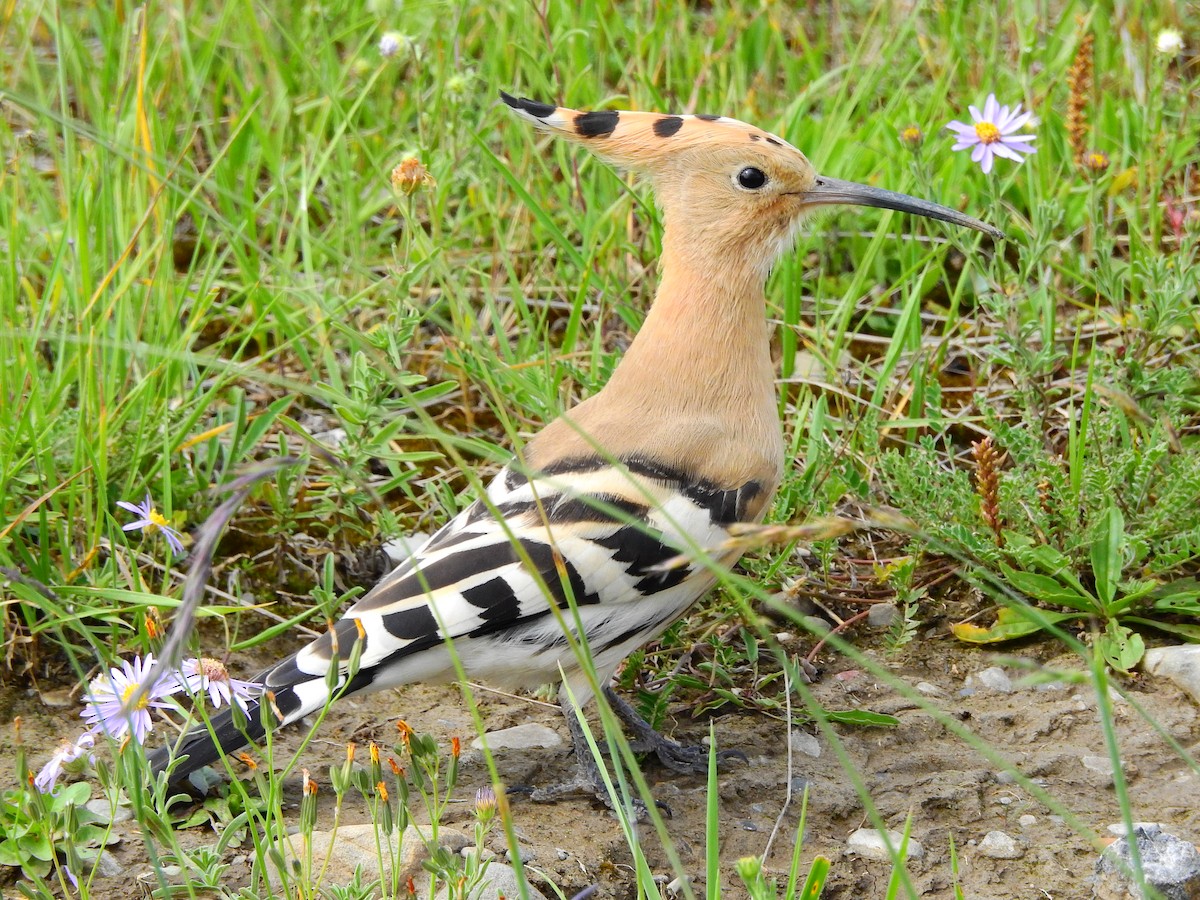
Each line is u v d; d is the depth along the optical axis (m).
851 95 13.56
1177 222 10.96
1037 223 10.83
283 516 9.39
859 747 8.20
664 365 8.06
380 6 12.28
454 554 7.33
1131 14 13.60
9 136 11.25
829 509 9.44
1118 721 8.31
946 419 10.13
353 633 7.07
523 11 13.53
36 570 8.56
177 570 9.41
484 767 7.96
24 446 9.03
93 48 14.95
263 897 6.61
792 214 8.34
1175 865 6.86
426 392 9.43
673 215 8.33
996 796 7.75
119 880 6.82
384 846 6.88
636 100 12.59
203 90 13.97
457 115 11.50
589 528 7.41
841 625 9.05
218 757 7.27
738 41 13.73
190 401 9.58
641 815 7.57
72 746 6.59
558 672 7.66
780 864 7.22
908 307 10.28
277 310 10.49
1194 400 10.06
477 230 12.45
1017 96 12.88
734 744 8.22
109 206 10.49
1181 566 9.17
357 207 12.38
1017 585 8.87
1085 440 9.19
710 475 7.81
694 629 8.91
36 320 9.53
